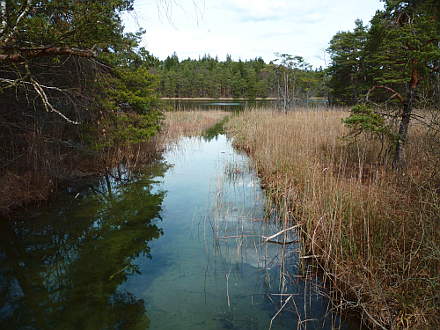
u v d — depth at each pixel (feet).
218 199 22.58
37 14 12.26
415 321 9.28
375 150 25.29
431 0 15.92
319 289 12.30
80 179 27.04
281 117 48.52
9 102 21.04
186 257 15.08
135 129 28.96
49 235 17.38
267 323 10.61
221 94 214.07
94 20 12.31
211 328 10.38
